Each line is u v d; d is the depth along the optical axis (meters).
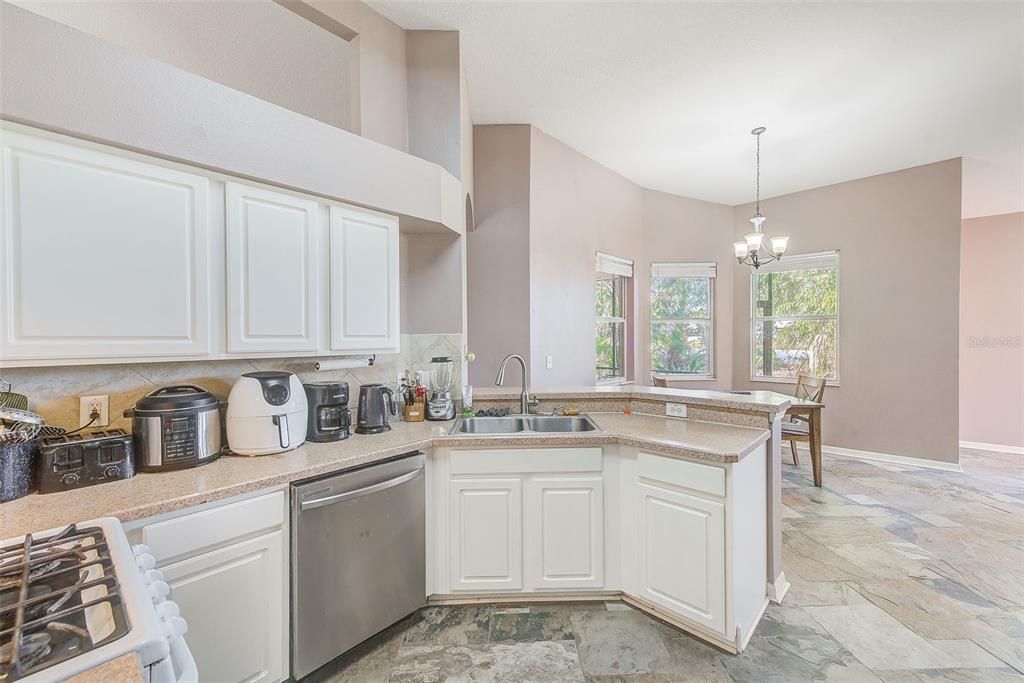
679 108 3.32
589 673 1.64
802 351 5.13
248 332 1.72
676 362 5.52
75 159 1.35
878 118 3.41
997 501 3.40
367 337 2.12
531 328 3.60
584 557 2.04
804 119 3.46
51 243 1.31
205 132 1.58
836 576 2.32
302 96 2.50
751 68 2.80
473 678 1.63
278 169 1.76
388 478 1.82
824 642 1.80
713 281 5.57
